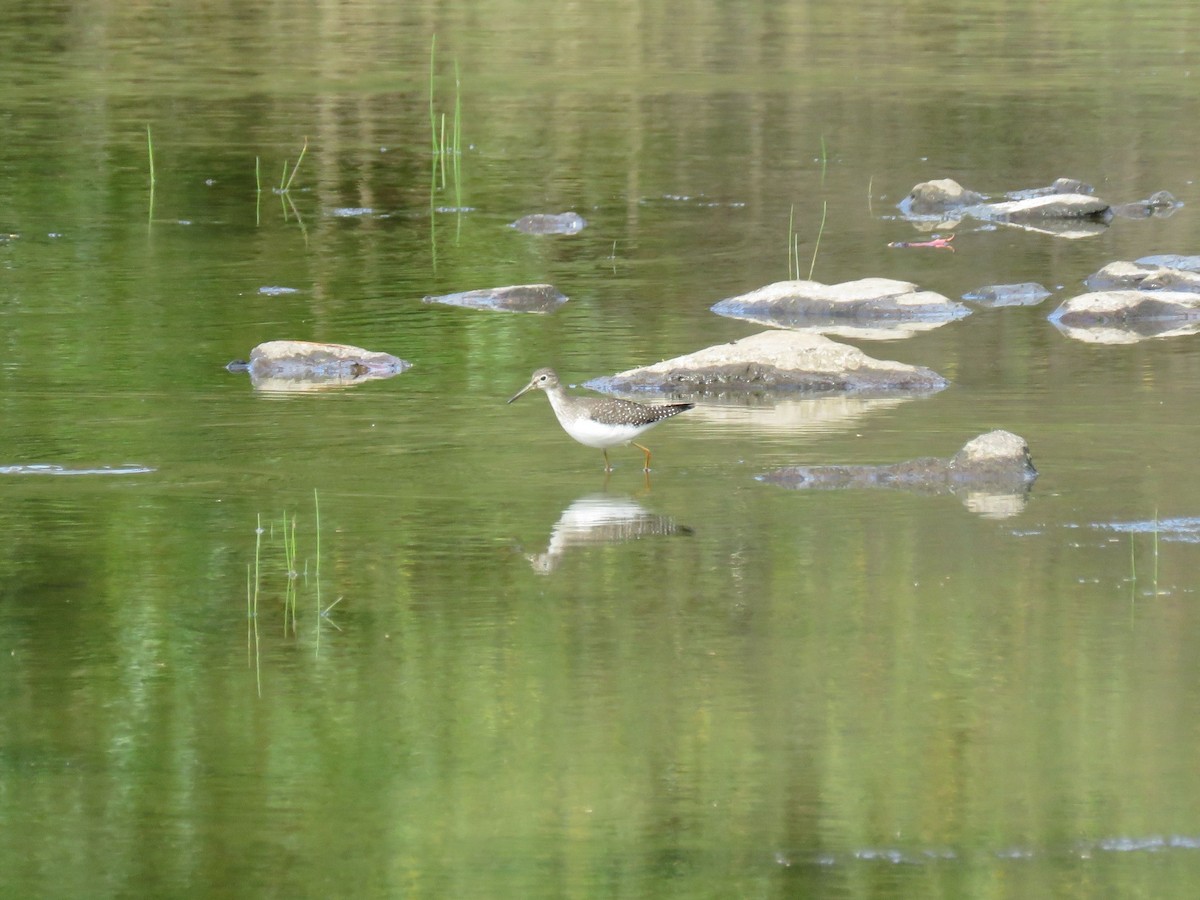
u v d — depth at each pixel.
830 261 52.00
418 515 30.75
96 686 24.19
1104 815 20.89
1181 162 64.81
